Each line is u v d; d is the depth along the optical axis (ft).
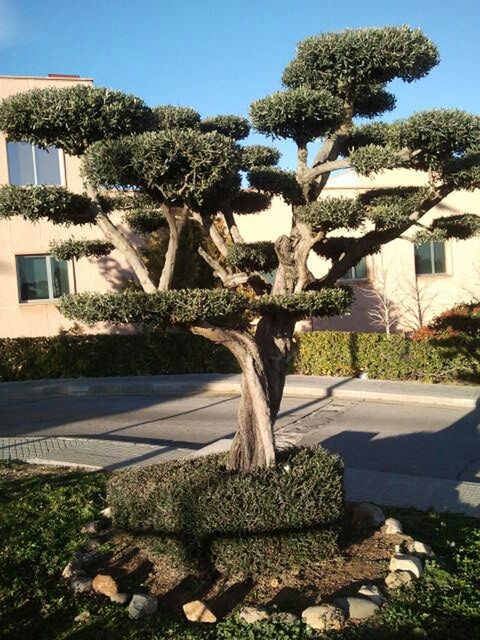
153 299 13.67
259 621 12.72
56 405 44.55
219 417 38.70
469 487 22.99
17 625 13.03
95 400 46.21
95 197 16.31
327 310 15.89
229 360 54.39
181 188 14.38
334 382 48.39
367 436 33.19
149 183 14.43
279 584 14.43
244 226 59.31
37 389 49.06
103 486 21.66
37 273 58.95
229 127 20.01
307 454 16.92
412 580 14.29
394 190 19.30
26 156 57.06
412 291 64.13
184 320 13.98
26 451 28.04
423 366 48.57
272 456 16.34
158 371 54.60
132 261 16.08
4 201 15.07
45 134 15.85
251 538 14.47
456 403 41.60
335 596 13.78
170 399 45.88
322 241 19.07
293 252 16.85
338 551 15.40
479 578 14.57
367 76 17.75
